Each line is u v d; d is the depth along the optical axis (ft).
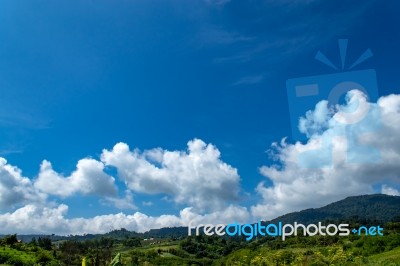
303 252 71.15
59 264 253.03
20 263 226.58
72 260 264.11
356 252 88.58
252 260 71.97
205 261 300.40
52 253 291.79
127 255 291.58
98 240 350.02
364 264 73.26
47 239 348.38
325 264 68.08
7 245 274.77
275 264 68.90
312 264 67.77
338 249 72.54
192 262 306.35
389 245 193.16
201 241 404.77
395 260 108.68
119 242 456.04
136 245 429.79
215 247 372.58
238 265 77.77
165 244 406.21
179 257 337.11
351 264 71.05
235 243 339.36
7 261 221.46
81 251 285.43
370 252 183.32
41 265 239.50
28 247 291.17
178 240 426.51
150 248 379.96
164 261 296.51
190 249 370.94
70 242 300.61
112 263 39.55
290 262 69.26
